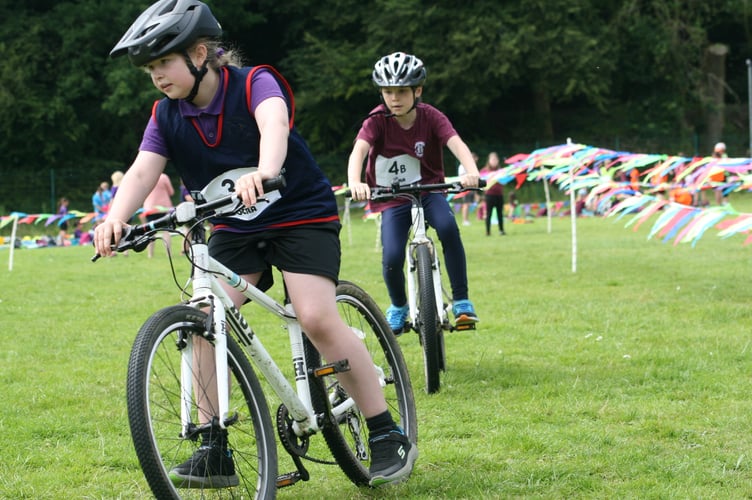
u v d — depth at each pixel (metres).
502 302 9.61
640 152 39.41
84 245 24.05
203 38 3.34
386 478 3.77
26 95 35.00
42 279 13.41
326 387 3.79
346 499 3.89
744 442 4.54
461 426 4.99
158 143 3.49
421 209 5.84
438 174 6.07
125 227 3.14
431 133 5.91
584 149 10.70
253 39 41.72
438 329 5.91
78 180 33.34
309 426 3.64
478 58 36.34
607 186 9.72
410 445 3.96
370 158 6.04
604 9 40.62
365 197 5.58
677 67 41.47
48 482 4.26
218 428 3.38
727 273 11.89
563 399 5.48
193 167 3.52
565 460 4.35
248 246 3.62
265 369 3.53
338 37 39.66
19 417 5.41
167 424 3.57
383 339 4.20
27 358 7.28
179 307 3.16
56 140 36.44
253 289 3.50
